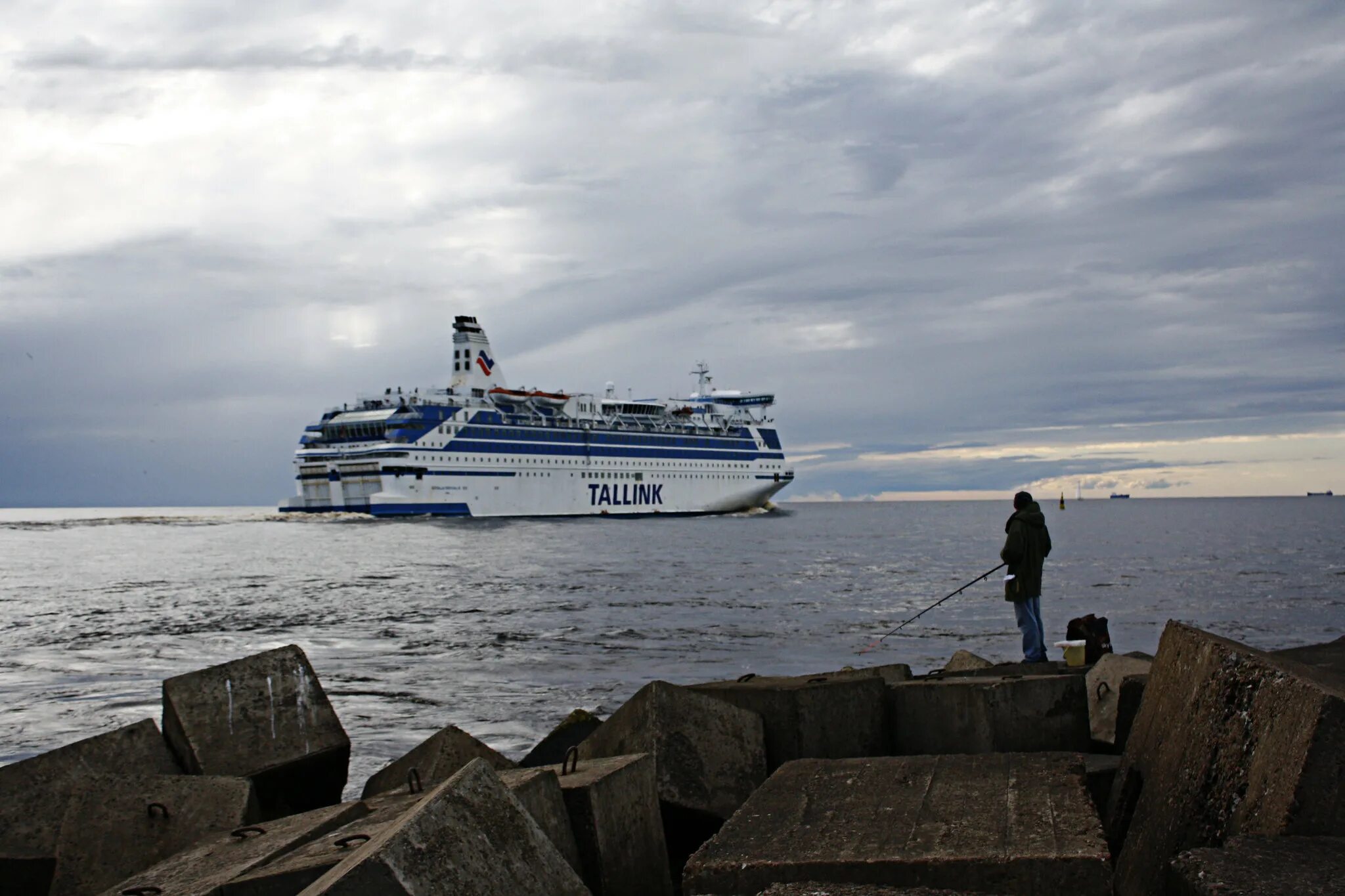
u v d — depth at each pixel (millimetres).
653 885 7645
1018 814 6215
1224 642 6480
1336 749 4785
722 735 9242
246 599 42938
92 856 8164
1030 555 15250
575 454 133500
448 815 5141
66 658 26516
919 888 5008
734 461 151375
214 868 6738
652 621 33688
